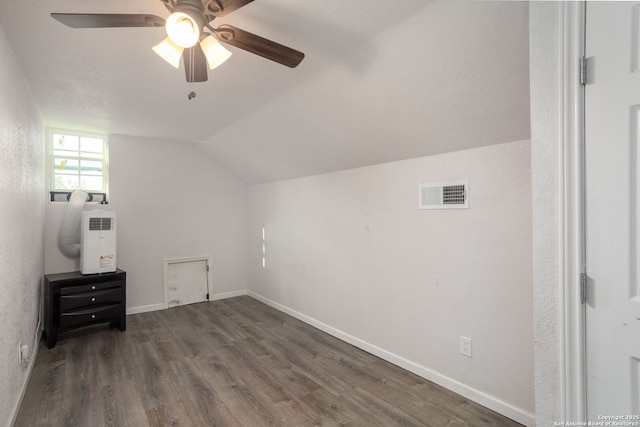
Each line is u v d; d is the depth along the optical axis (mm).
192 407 2080
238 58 2037
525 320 1880
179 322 3734
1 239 1671
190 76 1729
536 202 1182
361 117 2418
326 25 1698
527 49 1474
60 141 3764
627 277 999
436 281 2340
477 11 1430
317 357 2807
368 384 2350
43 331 3301
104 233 3459
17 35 1781
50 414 1999
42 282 3328
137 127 3619
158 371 2559
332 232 3305
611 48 1017
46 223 3572
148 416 1986
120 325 3434
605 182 1032
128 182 4055
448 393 2221
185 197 4461
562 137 1107
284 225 4082
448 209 2252
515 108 1742
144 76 2307
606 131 1029
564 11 1100
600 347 1047
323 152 3090
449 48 1642
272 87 2469
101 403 2119
